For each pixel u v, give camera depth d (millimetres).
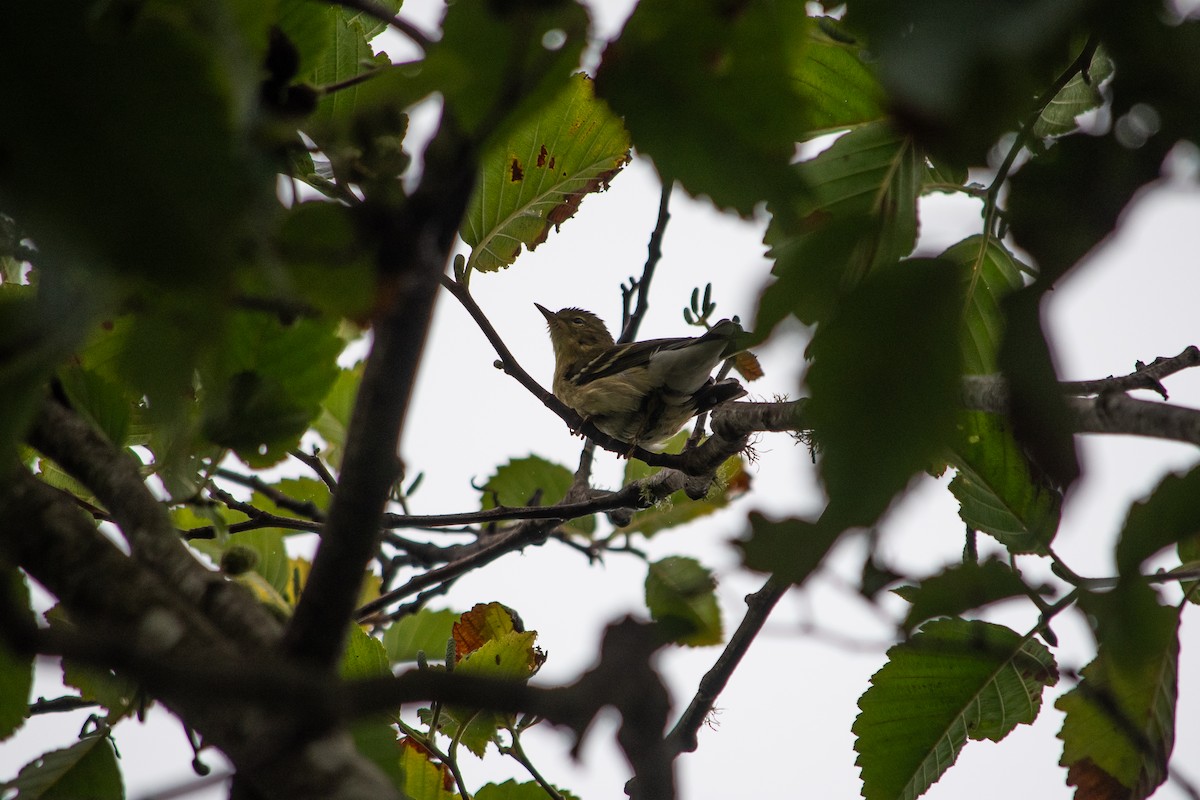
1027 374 2836
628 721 3094
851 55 5871
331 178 4539
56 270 2424
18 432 2965
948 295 2805
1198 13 2783
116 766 5926
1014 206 3107
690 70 3121
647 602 9062
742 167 3176
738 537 2840
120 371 3148
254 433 5539
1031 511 5688
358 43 6059
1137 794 5699
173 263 2266
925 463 2775
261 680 3000
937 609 4047
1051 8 2135
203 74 2359
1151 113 2969
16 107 2203
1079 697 5781
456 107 3072
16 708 5492
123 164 2232
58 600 4547
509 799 7641
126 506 5137
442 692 2998
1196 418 3809
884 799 6445
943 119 2318
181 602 4605
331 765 3982
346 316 3621
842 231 3021
